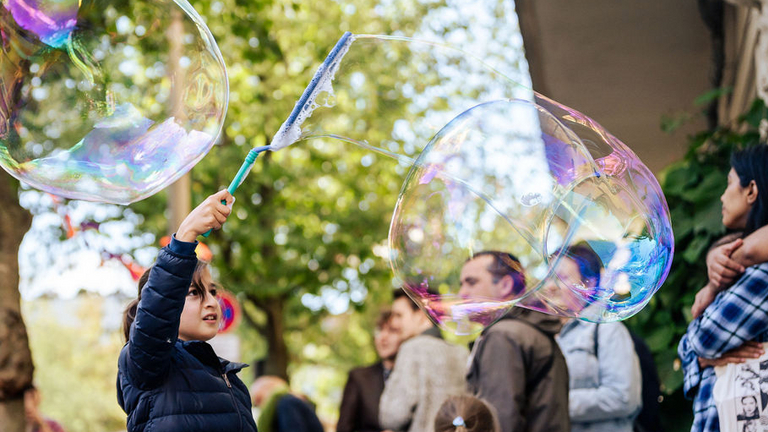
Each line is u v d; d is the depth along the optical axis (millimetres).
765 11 5227
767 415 3039
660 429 4484
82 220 10312
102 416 29984
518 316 3844
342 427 5324
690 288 5027
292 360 20359
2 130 2736
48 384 29484
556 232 2900
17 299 6547
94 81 2744
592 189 2875
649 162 7832
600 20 7117
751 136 5113
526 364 3752
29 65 2719
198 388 2729
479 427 3508
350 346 20641
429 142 3137
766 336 3090
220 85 2934
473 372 3887
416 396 4461
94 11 2738
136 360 2627
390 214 15453
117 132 2764
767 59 5340
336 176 15000
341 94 3125
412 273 3123
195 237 2666
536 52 7531
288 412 5520
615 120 7836
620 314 2920
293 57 14289
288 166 14414
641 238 2824
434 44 3289
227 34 11375
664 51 7227
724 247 3158
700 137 5227
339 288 15297
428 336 4641
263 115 13922
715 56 6953
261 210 14367
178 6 2848
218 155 13828
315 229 15180
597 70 7566
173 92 2814
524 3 7008
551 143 2982
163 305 2607
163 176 2838
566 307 3053
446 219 3064
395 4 14500
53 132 2740
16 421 6367
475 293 3053
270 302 15133
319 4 14406
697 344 3182
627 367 4043
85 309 29719
